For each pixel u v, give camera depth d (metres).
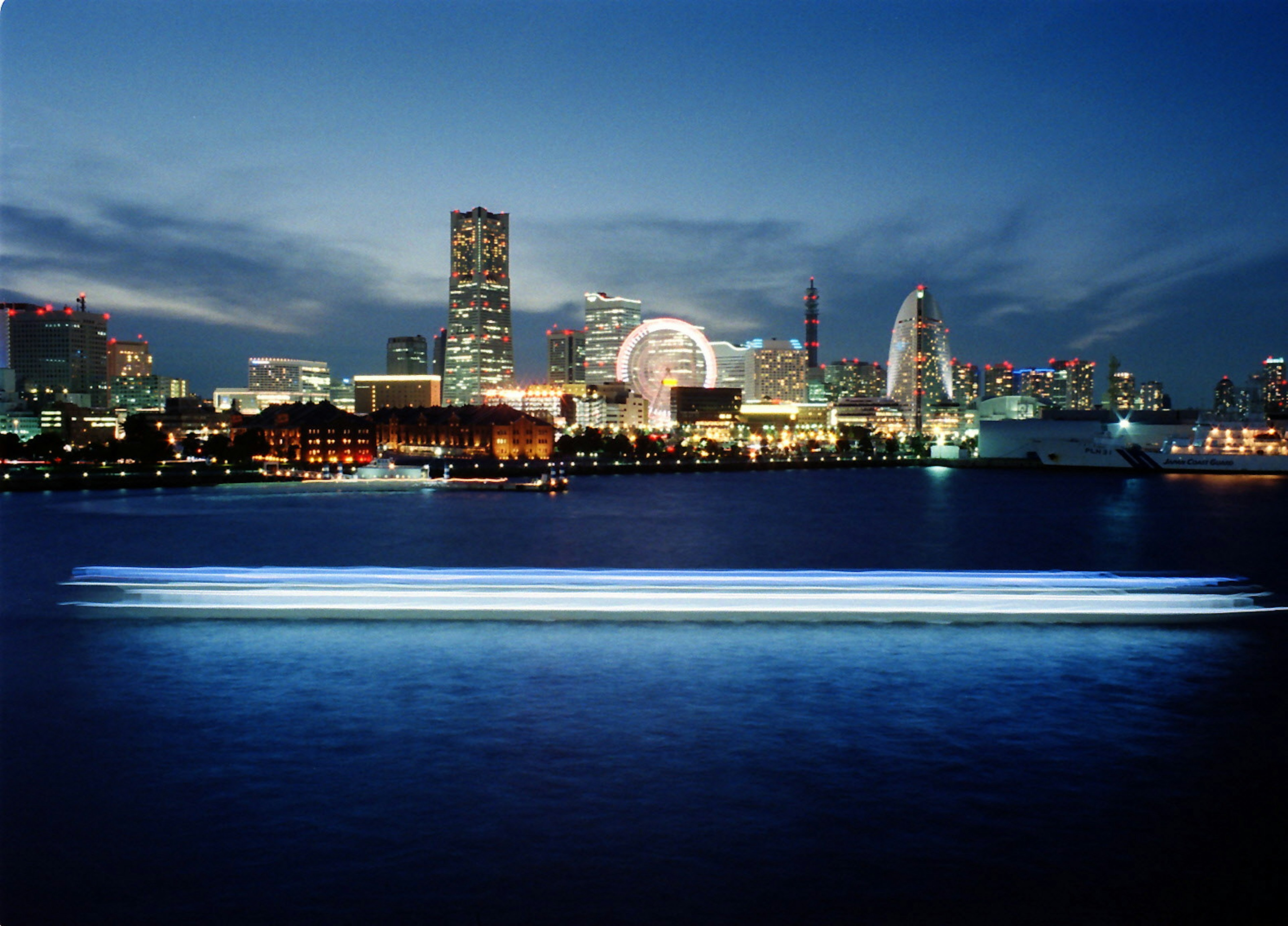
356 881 20.53
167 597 50.31
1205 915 19.45
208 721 31.27
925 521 150.00
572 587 51.78
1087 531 133.62
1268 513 165.25
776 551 108.00
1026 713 32.47
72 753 28.22
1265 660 39.84
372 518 152.12
